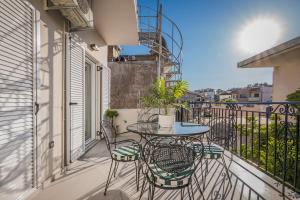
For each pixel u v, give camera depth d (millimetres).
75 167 2855
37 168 2088
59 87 2633
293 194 2004
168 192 2115
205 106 4359
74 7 2301
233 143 3215
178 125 2689
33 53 2031
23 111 1898
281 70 5883
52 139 2436
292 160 2648
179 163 1648
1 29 1625
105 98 5227
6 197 1681
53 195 2059
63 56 2746
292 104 2053
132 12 3441
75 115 3176
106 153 3592
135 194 2080
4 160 1666
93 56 4184
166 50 6457
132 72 7461
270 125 3812
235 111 3203
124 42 5242
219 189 2145
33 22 2031
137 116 5430
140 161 2230
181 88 2502
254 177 2424
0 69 1622
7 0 1684
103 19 3729
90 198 2004
